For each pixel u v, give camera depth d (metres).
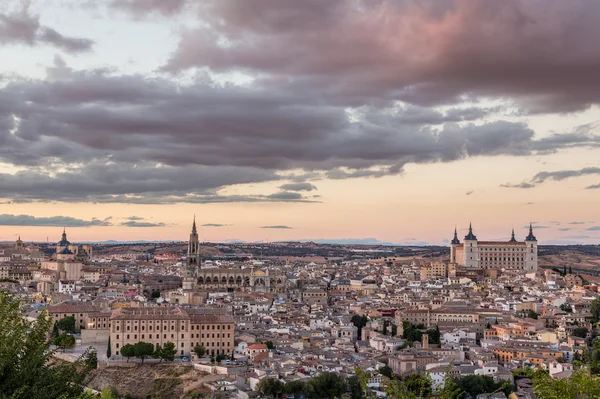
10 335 153.50
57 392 154.25
